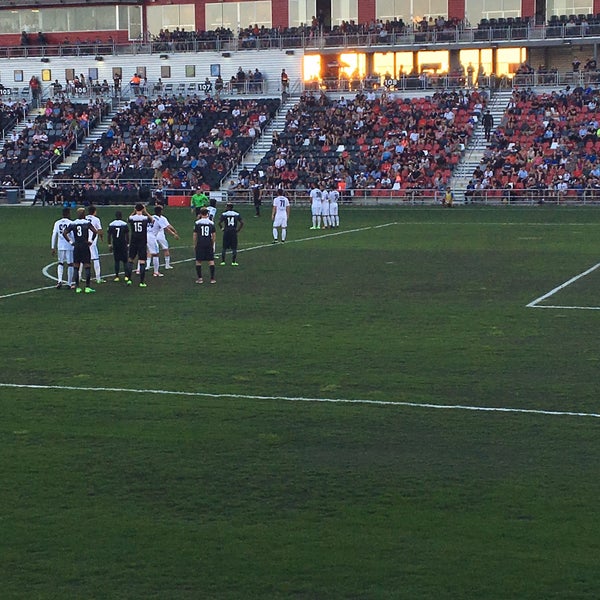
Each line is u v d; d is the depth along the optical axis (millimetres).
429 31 71500
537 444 13828
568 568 10000
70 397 16594
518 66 71500
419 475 12656
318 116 67625
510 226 46000
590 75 66562
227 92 73062
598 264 32594
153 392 16828
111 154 67250
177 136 67938
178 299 26453
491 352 19578
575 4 70750
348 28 73188
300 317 23625
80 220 27578
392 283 28891
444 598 9445
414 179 60969
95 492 12188
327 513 11461
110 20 79312
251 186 62406
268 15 76750
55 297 27062
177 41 76062
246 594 9578
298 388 16953
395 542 10648
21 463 13250
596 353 19422
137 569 10102
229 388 17016
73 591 9672
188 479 12602
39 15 80500
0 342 21203
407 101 68062
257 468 12977
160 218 31375
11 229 47062
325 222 46875
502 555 10312
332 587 9688
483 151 62812
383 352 19688
